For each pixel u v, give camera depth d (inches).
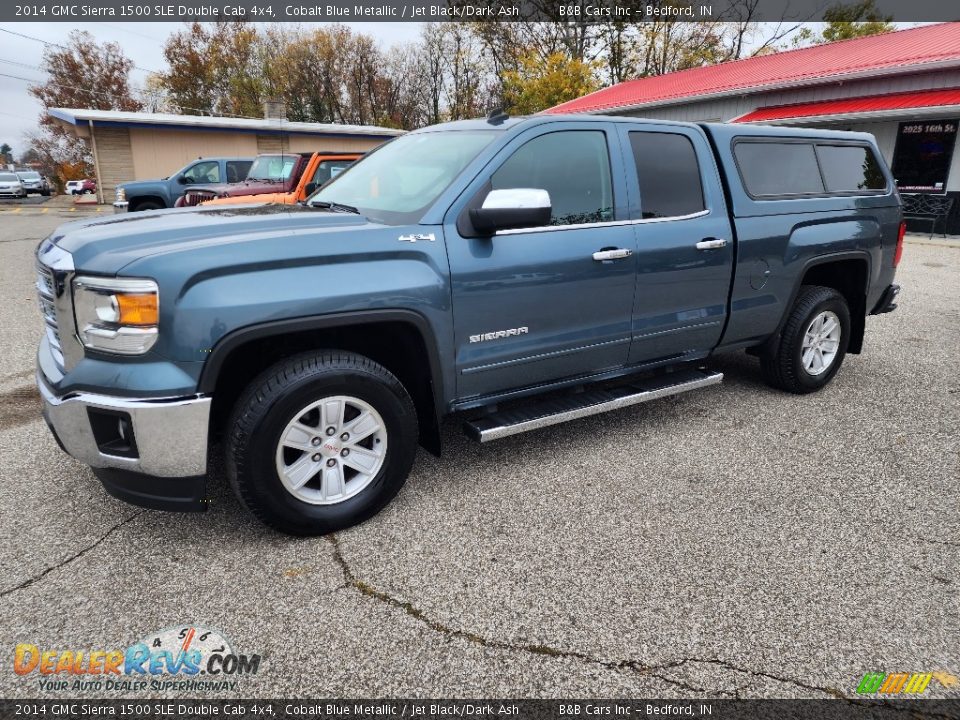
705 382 159.9
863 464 144.6
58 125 1878.7
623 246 138.7
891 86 607.2
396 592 100.5
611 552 111.0
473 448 152.0
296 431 108.3
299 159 395.2
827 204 177.6
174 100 1957.4
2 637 90.7
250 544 112.4
